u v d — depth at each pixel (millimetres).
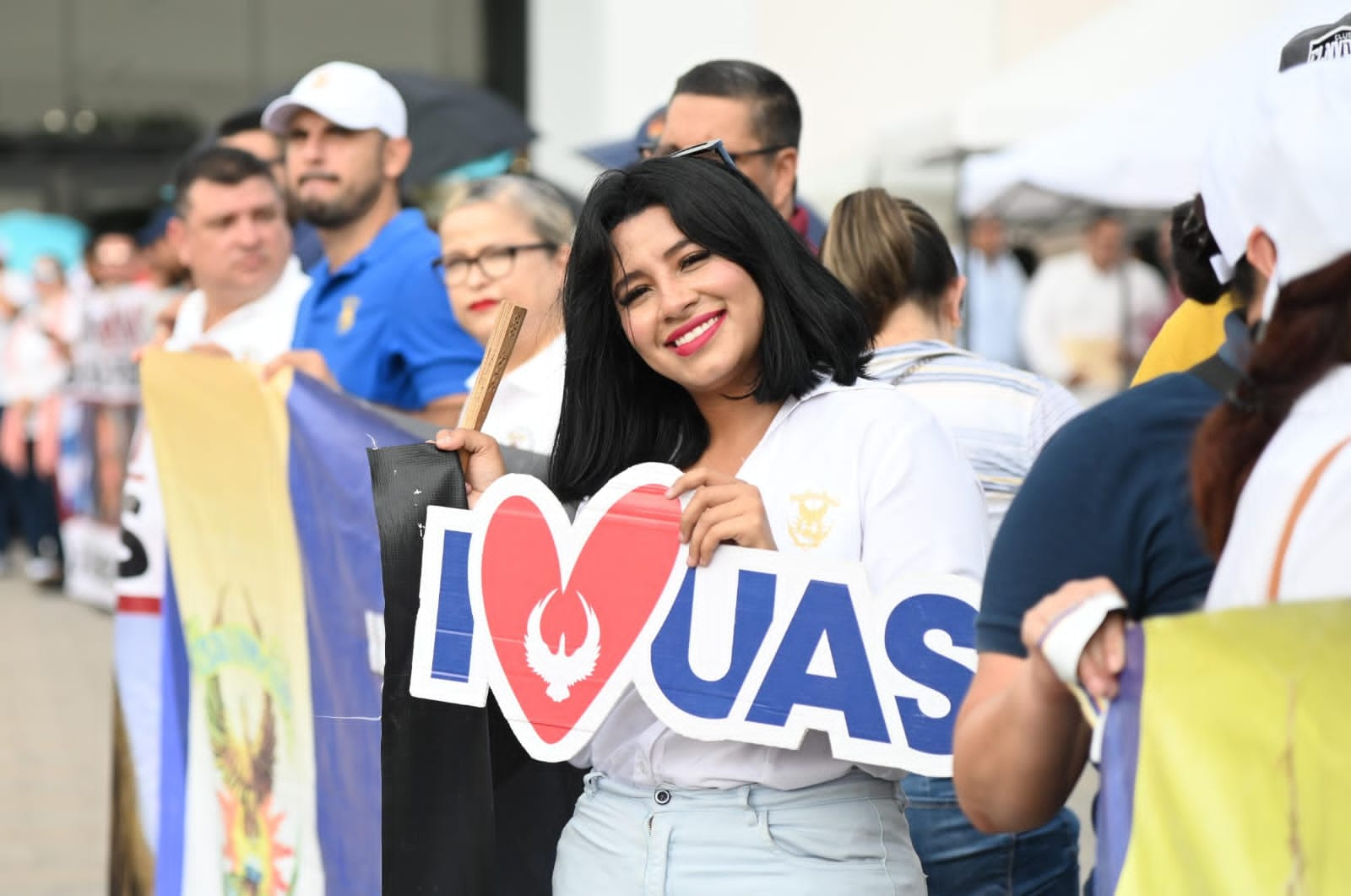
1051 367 17219
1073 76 14242
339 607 5168
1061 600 2756
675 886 3561
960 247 14438
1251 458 2713
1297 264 2635
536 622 3773
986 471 4789
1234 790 2725
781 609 3500
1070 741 2939
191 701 6094
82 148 25906
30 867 9086
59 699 13477
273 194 7340
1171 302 13719
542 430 5293
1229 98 10734
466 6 24797
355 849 5090
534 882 4211
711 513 3533
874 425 3609
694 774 3592
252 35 25344
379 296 6719
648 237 3670
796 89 20297
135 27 25812
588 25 21328
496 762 4160
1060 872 4801
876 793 3633
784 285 3670
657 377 3902
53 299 19875
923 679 3387
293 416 5395
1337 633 2607
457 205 6113
